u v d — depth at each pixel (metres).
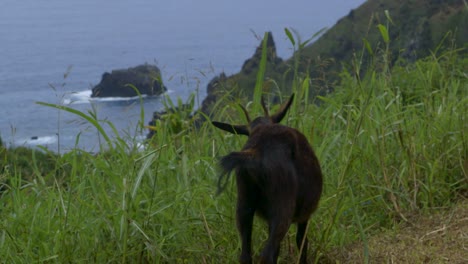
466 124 6.85
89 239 5.10
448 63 8.31
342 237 5.38
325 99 6.50
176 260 5.10
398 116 7.13
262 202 4.26
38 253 5.02
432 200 6.11
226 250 5.12
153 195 5.12
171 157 5.93
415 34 20.66
